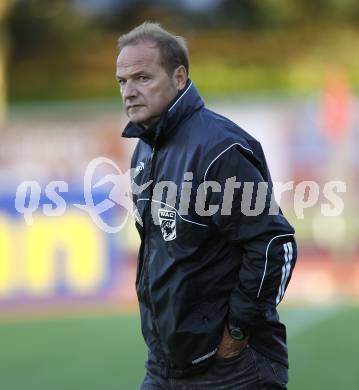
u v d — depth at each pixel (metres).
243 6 93.75
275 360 13.40
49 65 87.81
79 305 43.81
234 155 12.57
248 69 78.62
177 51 13.16
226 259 12.98
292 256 12.84
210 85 77.00
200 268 12.90
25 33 90.81
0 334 36.78
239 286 12.73
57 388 26.03
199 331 12.89
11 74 86.19
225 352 13.09
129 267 45.09
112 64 87.75
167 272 12.92
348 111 48.22
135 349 31.67
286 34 91.25
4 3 85.00
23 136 49.44
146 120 13.16
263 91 75.25
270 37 90.12
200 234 12.77
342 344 31.36
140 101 13.05
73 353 31.45
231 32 91.44
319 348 30.78
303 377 26.50
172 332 12.94
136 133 13.30
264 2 92.88
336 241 48.12
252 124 49.88
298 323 36.22
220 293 13.02
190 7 94.81
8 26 89.81
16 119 52.75
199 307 12.99
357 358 28.91
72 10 94.31
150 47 13.05
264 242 12.55
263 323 13.09
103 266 44.09
